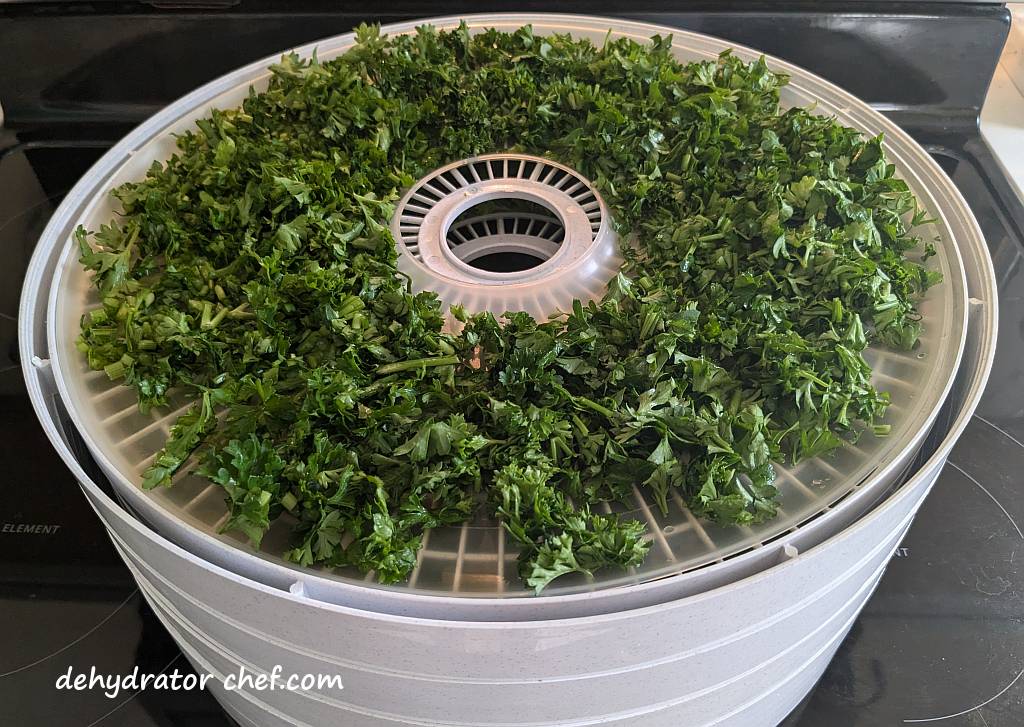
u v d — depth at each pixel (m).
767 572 0.73
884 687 1.08
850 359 0.92
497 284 1.08
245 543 0.83
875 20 1.70
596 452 0.88
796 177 1.13
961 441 1.34
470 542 0.83
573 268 1.09
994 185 1.69
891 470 0.85
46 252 1.10
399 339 0.96
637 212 1.15
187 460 0.91
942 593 1.16
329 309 0.96
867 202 1.11
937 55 1.74
